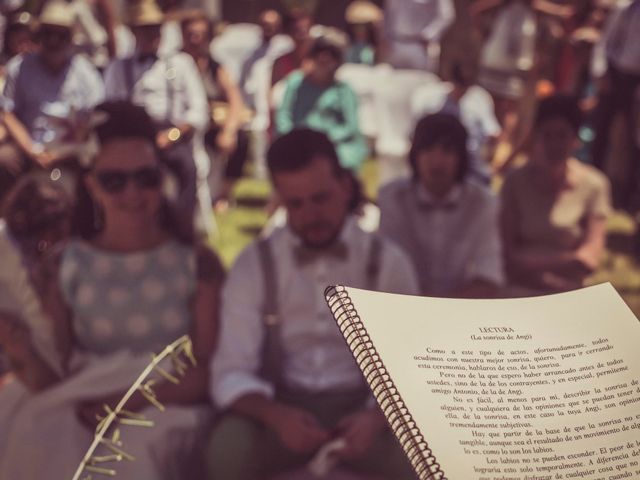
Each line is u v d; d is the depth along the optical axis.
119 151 2.51
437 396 0.91
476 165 5.71
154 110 5.28
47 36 5.18
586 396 0.92
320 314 2.54
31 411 2.40
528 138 7.03
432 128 3.32
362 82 7.72
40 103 5.18
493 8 8.17
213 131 6.24
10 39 6.36
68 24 5.21
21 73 5.22
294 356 2.56
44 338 2.48
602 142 7.38
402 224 3.41
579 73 8.15
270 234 2.61
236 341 2.52
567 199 3.65
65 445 2.36
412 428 0.87
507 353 0.95
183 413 2.42
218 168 6.77
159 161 2.59
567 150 3.59
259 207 7.11
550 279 3.61
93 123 2.53
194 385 2.49
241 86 7.90
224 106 6.30
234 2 10.92
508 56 8.03
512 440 0.88
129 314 2.51
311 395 2.54
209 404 2.53
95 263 2.53
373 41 9.64
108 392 2.43
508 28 8.02
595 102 7.47
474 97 5.88
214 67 6.29
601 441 0.88
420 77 6.50
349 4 11.38
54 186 2.81
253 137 8.32
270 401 2.41
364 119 7.69
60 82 5.23
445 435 0.88
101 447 2.34
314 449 2.35
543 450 0.87
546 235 3.64
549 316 1.00
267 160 2.53
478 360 0.95
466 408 0.90
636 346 0.97
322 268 2.54
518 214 3.67
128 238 2.54
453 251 3.40
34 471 2.36
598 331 0.98
